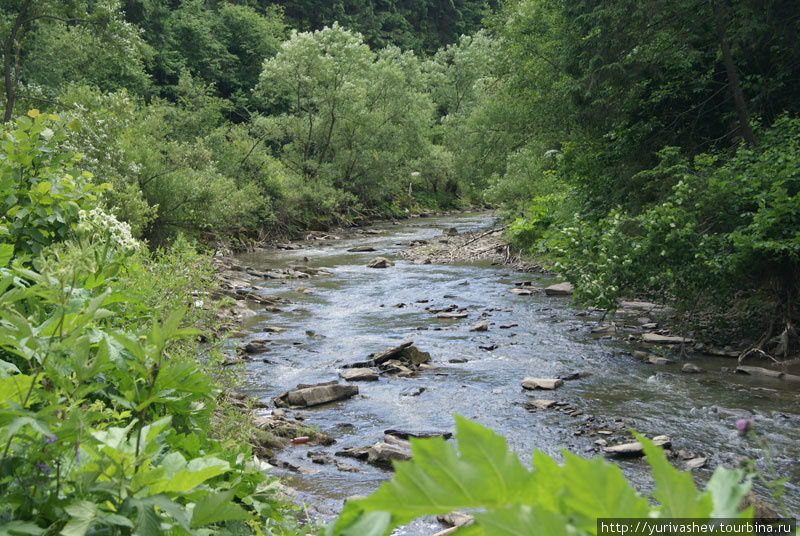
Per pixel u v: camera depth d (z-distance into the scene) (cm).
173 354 513
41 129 498
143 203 1848
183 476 156
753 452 721
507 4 2670
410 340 1202
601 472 47
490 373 1061
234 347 656
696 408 875
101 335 241
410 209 4759
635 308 1504
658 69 1427
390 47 5919
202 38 5150
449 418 853
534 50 2372
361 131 4259
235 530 227
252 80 5525
